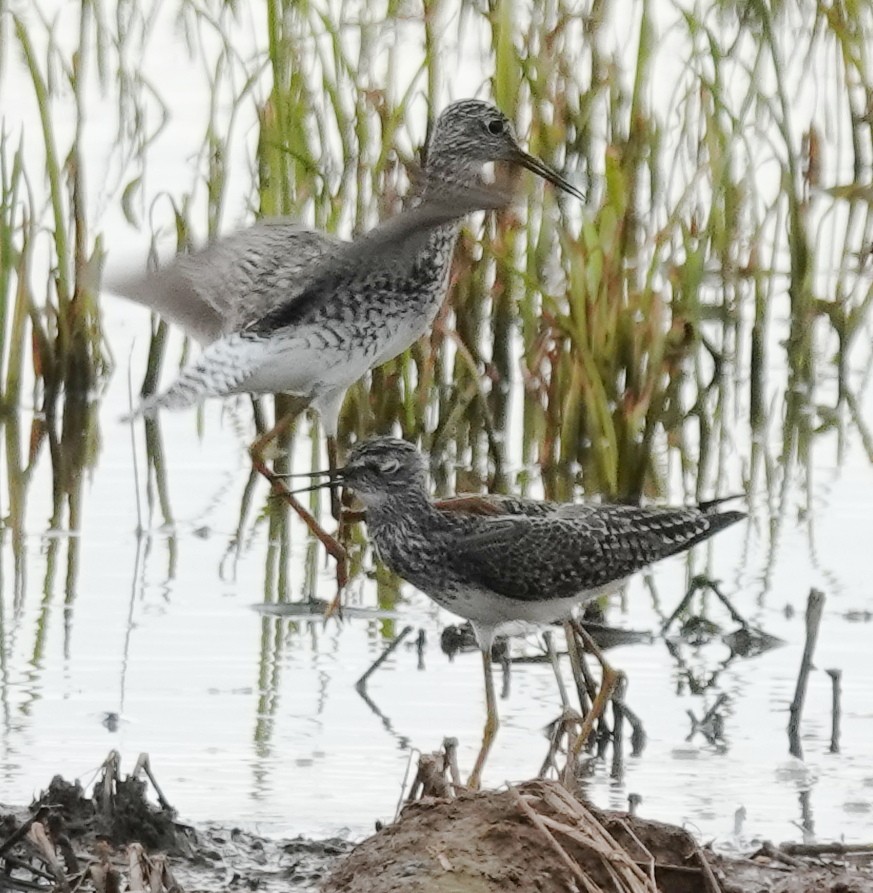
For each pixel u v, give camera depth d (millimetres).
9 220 16703
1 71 18734
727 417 17016
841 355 17312
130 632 12414
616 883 7070
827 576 13758
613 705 10711
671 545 10602
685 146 17859
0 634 12297
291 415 12062
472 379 15859
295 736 10719
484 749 9906
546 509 10641
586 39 16219
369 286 11578
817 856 8711
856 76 20078
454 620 12969
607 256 15219
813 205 18062
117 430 16422
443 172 12633
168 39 21906
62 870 7598
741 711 11258
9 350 16609
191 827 9117
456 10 17375
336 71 15906
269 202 15695
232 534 14555
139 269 11117
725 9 17906
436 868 7168
